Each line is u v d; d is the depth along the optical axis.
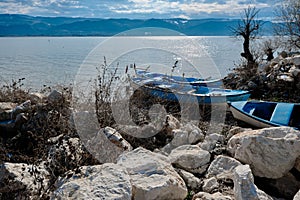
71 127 5.25
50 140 4.64
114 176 3.09
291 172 4.00
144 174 3.32
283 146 3.84
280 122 6.29
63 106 6.21
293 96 9.97
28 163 4.33
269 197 3.15
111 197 2.81
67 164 3.80
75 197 2.87
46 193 3.32
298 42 16.03
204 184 3.67
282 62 11.84
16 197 3.30
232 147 4.41
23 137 5.69
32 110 6.46
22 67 16.97
